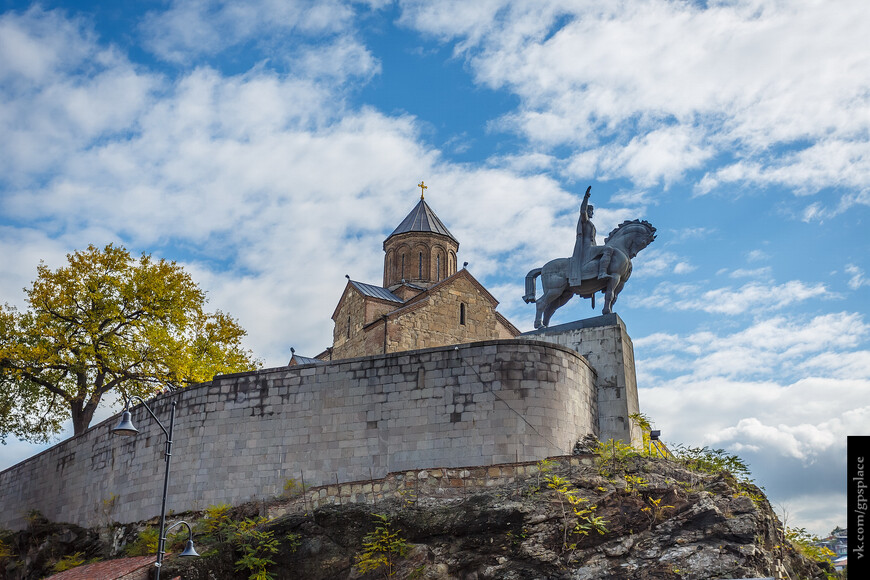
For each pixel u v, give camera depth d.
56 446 40.09
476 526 25.33
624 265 34.25
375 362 30.80
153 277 43.00
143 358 42.44
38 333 41.03
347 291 51.22
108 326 42.53
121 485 34.41
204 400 32.41
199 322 45.69
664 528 25.00
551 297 34.88
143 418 34.50
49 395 43.69
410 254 55.59
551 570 24.19
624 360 32.88
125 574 25.31
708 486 26.83
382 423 30.06
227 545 26.30
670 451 29.67
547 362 29.94
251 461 31.00
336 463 30.06
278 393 31.50
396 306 49.00
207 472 31.47
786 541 28.06
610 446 28.81
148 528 32.06
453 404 29.56
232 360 45.72
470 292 48.31
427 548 25.22
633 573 23.88
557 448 29.05
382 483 27.80
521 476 27.19
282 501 28.66
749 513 25.30
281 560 25.92
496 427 28.97
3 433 44.31
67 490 38.12
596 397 32.44
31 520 38.84
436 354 30.25
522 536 24.91
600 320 33.72
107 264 43.25
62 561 32.72
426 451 29.34
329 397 30.89
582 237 35.19
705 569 23.64
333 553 25.80
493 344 29.91
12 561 36.94
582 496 25.66
